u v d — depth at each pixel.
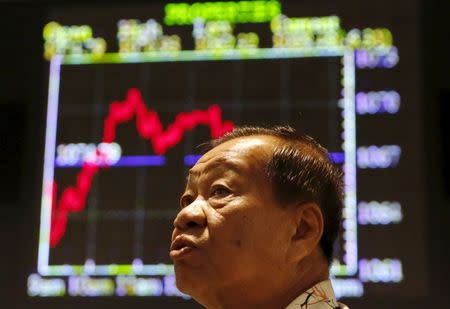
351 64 3.07
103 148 3.07
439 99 3.01
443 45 3.06
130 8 3.23
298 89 3.06
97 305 2.92
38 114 3.15
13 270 2.98
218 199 1.04
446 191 2.90
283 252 1.03
